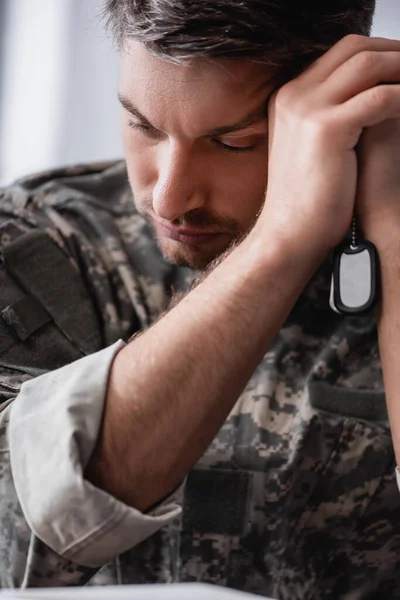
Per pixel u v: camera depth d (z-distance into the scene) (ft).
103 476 2.98
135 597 2.13
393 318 3.30
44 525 2.95
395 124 3.28
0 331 3.89
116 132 9.16
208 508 3.91
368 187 3.30
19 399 3.17
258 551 3.97
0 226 4.27
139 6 3.16
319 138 3.14
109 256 4.42
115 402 2.99
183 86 3.18
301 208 3.16
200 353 2.99
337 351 4.12
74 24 8.98
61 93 9.12
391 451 4.02
